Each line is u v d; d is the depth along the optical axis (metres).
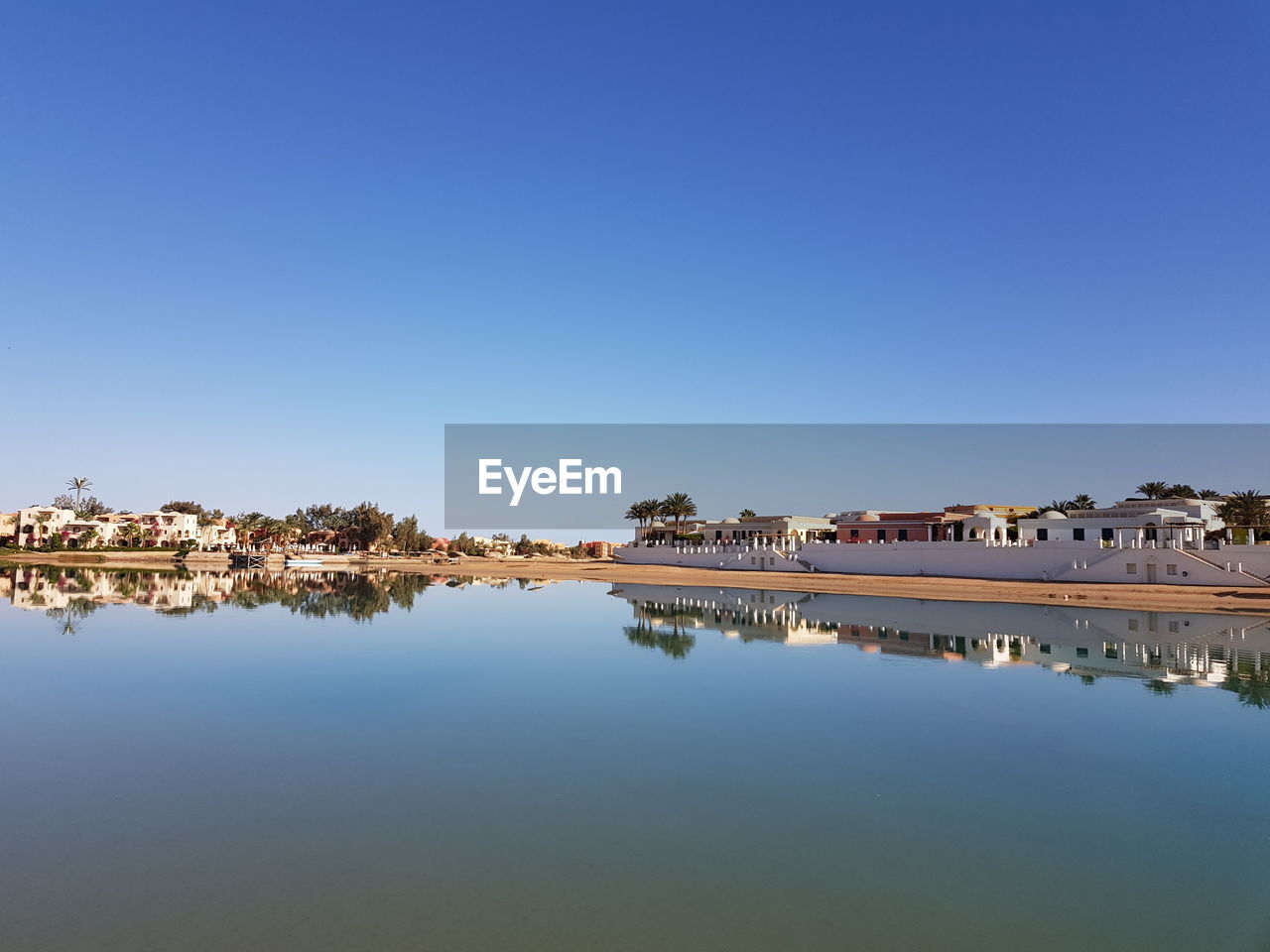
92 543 150.12
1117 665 31.16
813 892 11.85
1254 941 10.55
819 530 113.06
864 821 14.71
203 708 23.59
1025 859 13.12
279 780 16.88
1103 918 11.13
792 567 91.69
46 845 13.39
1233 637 39.97
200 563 138.50
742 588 81.50
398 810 15.12
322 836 13.83
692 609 57.06
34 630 42.00
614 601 64.88
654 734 20.67
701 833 14.09
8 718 22.38
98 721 22.00
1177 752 19.17
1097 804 15.64
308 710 23.34
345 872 12.41
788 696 25.34
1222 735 20.69
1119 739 20.31
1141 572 63.53
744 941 10.41
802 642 38.47
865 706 23.94
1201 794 16.22
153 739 20.14
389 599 66.00
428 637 40.31
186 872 12.37
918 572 79.88
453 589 81.06
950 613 52.88
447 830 14.16
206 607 55.88
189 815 14.82
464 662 31.92
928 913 11.25
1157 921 11.08
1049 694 25.61
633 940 10.38
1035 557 70.62
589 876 12.34
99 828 14.16
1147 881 12.36
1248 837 14.06
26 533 152.38
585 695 25.47
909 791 16.31
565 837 13.88
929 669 30.20
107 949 10.01
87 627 43.53
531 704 24.17
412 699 24.86
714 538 121.62
